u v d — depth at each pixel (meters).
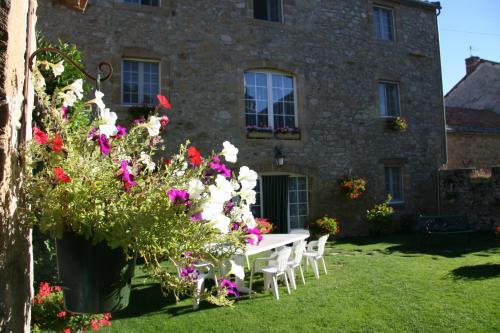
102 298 1.37
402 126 11.29
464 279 5.63
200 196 1.44
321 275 6.27
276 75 10.07
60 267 1.41
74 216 1.27
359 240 9.89
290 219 10.04
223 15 9.35
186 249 1.39
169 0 8.84
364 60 11.15
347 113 10.75
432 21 12.56
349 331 3.87
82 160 1.36
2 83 1.16
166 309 4.65
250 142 9.41
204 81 9.02
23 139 1.37
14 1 1.24
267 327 4.03
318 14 10.56
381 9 11.88
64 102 1.62
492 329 3.78
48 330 2.76
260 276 6.33
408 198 11.53
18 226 1.29
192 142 8.75
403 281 5.64
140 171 1.63
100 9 8.23
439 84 12.42
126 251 1.27
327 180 10.31
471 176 11.33
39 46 4.00
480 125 13.82
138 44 8.46
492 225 10.82
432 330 3.81
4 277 1.18
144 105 8.26
